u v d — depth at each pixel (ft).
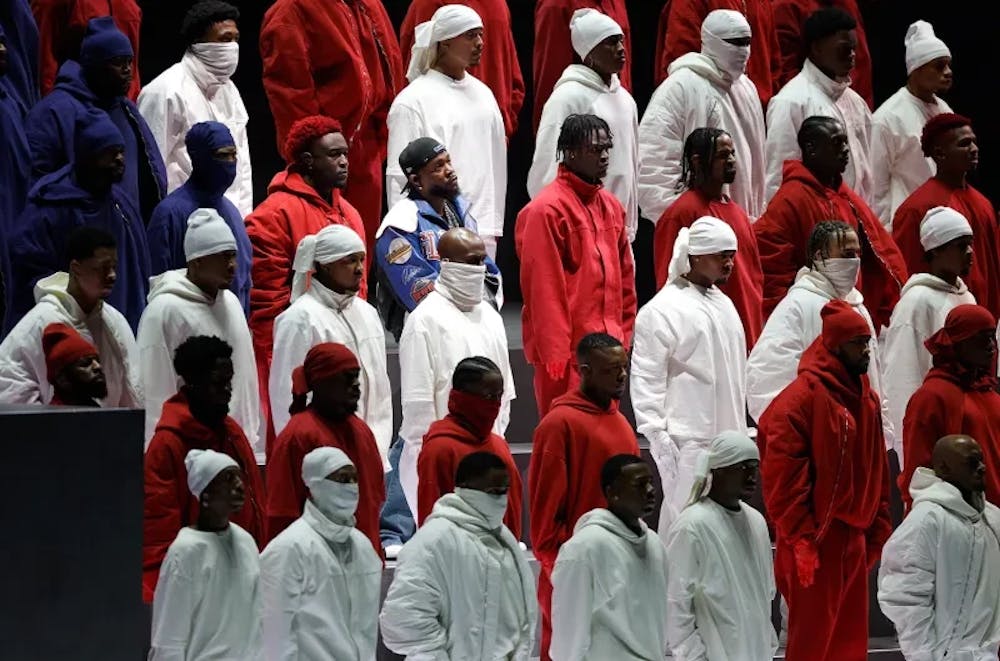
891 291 110.63
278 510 84.38
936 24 139.54
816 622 93.71
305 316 90.48
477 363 87.51
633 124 110.83
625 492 84.99
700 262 98.27
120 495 73.97
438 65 108.37
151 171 99.40
